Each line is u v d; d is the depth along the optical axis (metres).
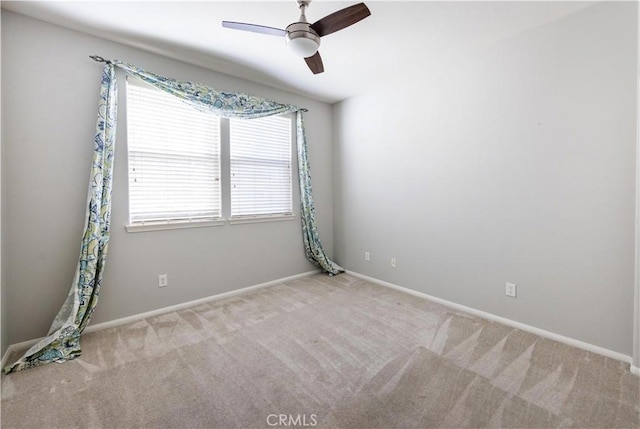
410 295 3.22
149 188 2.67
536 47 2.23
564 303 2.18
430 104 2.96
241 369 1.88
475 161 2.64
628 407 1.52
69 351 2.04
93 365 1.93
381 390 1.68
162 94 2.71
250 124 3.34
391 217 3.44
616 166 1.94
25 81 2.10
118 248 2.51
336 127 4.07
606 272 2.00
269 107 3.34
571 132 2.10
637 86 1.74
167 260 2.78
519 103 2.34
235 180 3.23
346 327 2.46
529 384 1.71
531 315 2.35
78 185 2.31
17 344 2.11
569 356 2.00
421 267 3.15
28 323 2.15
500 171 2.48
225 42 2.45
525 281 2.38
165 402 1.59
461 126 2.72
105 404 1.57
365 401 1.59
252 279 3.40
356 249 3.91
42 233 2.19
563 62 2.12
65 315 2.19
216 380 1.77
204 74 2.92
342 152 4.01
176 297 2.84
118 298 2.52
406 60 2.80
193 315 2.71
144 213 2.65
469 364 1.92
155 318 2.64
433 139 2.96
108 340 2.24
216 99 2.88
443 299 2.97
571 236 2.13
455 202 2.81
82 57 2.30
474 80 2.61
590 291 2.06
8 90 2.04
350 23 1.80
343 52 2.63
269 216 3.52
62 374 1.83
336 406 1.56
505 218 2.47
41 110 2.16
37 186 2.16
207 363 1.95
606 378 1.75
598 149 2.00
